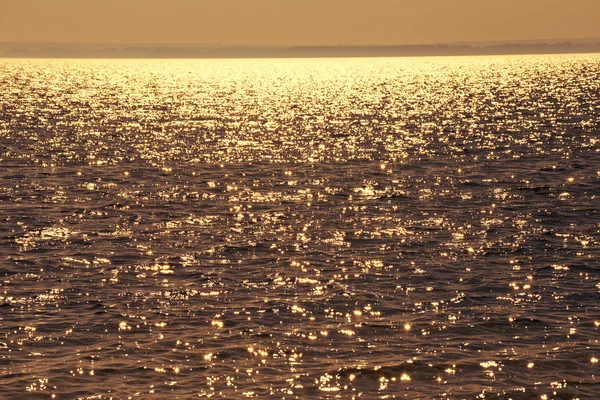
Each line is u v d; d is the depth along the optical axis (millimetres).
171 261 111500
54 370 73438
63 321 86312
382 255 114500
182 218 140500
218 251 117188
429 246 119250
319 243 121875
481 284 99812
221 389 70000
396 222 136000
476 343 80062
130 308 90875
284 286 99625
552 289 97438
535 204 149250
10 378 71750
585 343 79750
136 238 125250
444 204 150875
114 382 71250
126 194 163125
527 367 74438
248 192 166000
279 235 127375
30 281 101500
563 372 73250
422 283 100562
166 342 80438
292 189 169250
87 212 145000
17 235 126562
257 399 68250
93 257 113562
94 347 79062
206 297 95188
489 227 131000
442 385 70938
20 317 87500
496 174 183250
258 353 77688
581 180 172625
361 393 69500
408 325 85250
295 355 77312
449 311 89688
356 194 162500
